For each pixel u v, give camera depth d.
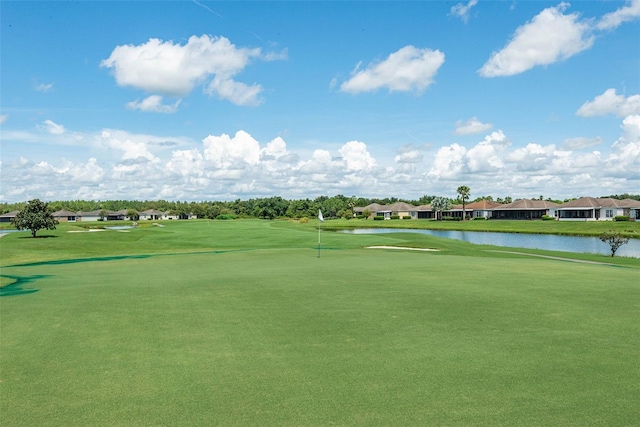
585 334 9.09
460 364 7.37
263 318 10.66
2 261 30.25
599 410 5.68
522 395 6.14
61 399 6.18
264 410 5.75
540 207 113.31
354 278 17.17
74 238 50.94
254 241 45.81
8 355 8.12
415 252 33.03
